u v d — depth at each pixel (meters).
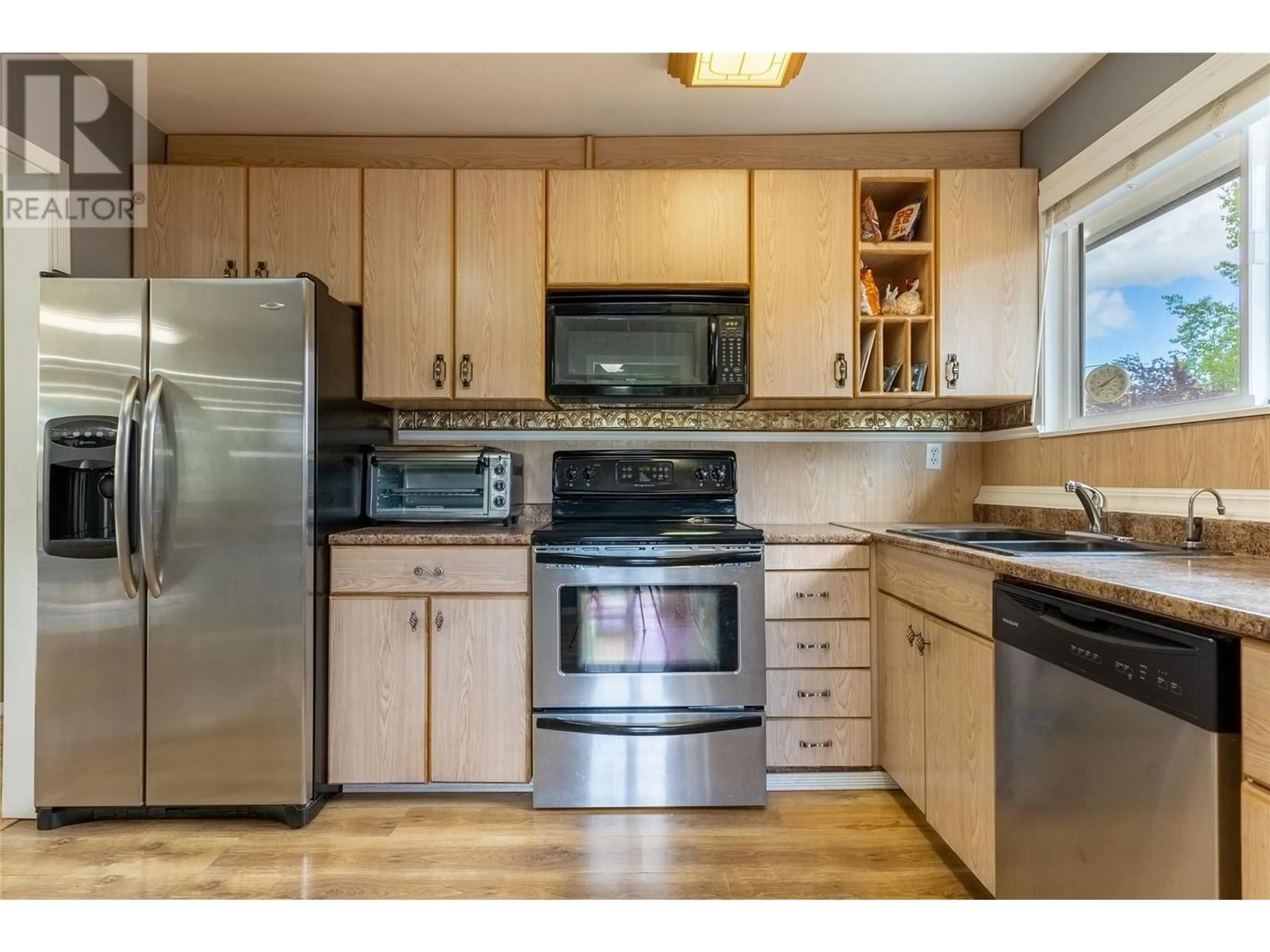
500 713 2.12
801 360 2.38
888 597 2.14
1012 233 2.38
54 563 1.93
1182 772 0.96
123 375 1.93
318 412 2.03
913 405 2.59
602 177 2.38
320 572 2.05
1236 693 0.91
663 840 1.90
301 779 1.96
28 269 2.03
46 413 1.92
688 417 2.72
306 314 1.96
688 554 2.09
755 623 2.10
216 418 1.94
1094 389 2.19
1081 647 1.17
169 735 1.95
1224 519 1.58
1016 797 1.39
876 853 1.83
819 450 2.74
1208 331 1.76
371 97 2.26
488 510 2.41
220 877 1.71
